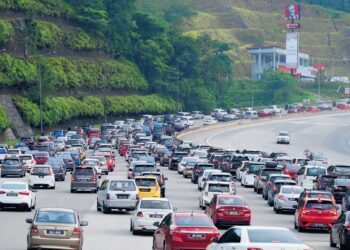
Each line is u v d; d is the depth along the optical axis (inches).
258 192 7716.5
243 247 2642.7
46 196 6988.2
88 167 7381.9
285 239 2682.1
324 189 6811.0
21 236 4434.1
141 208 4594.0
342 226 3991.1
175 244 3528.5
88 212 5841.5
